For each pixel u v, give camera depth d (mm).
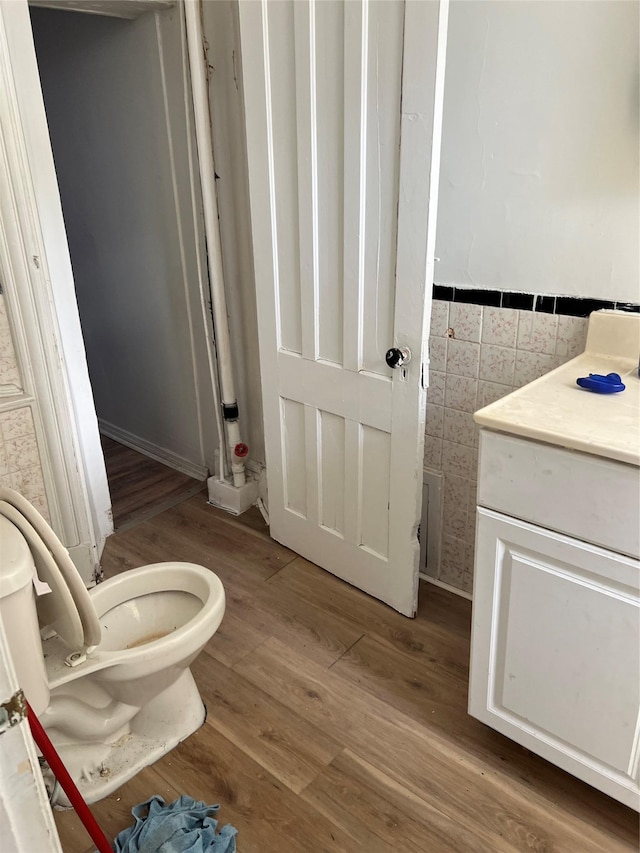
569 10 1404
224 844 1319
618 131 1417
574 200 1521
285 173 1851
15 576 1105
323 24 1610
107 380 3371
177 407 2982
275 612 2047
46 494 2062
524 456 1208
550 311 1638
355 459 1966
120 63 2512
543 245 1602
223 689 1751
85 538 2150
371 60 1547
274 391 2158
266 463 2342
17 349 1903
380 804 1431
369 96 1581
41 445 2004
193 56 2109
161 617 1684
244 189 2264
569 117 1473
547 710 1354
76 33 2648
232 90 2160
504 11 1490
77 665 1349
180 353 2832
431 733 1604
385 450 1882
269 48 1753
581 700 1287
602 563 1163
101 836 1239
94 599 1588
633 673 1189
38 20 2807
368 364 1836
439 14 1389
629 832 1360
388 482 1903
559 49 1442
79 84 2752
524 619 1319
